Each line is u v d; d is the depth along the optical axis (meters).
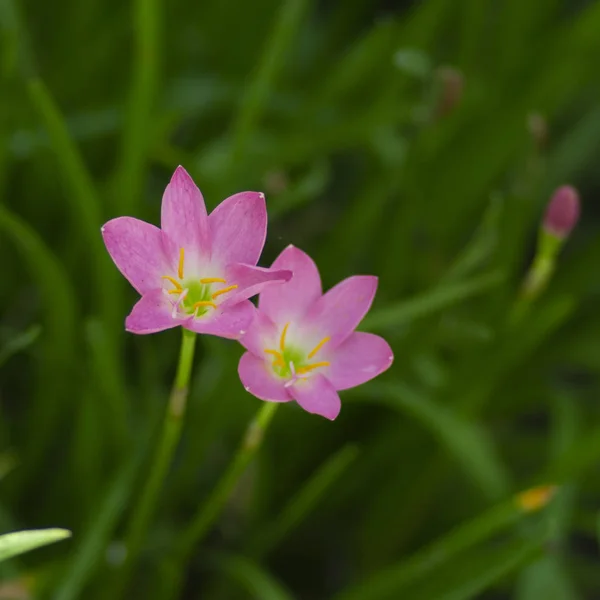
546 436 1.17
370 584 0.98
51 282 1.00
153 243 0.87
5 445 1.06
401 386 1.03
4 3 1.03
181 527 1.09
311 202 1.35
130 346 1.10
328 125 1.14
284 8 1.02
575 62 1.14
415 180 1.08
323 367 0.89
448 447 1.04
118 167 1.08
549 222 1.00
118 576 0.96
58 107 1.14
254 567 1.01
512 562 0.96
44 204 1.12
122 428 1.01
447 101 1.04
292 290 0.89
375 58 1.13
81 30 1.15
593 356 1.19
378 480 1.14
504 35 1.21
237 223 0.87
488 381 1.06
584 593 1.15
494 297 1.09
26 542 0.87
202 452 1.04
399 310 0.98
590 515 1.04
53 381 1.04
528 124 1.09
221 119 1.25
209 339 1.02
